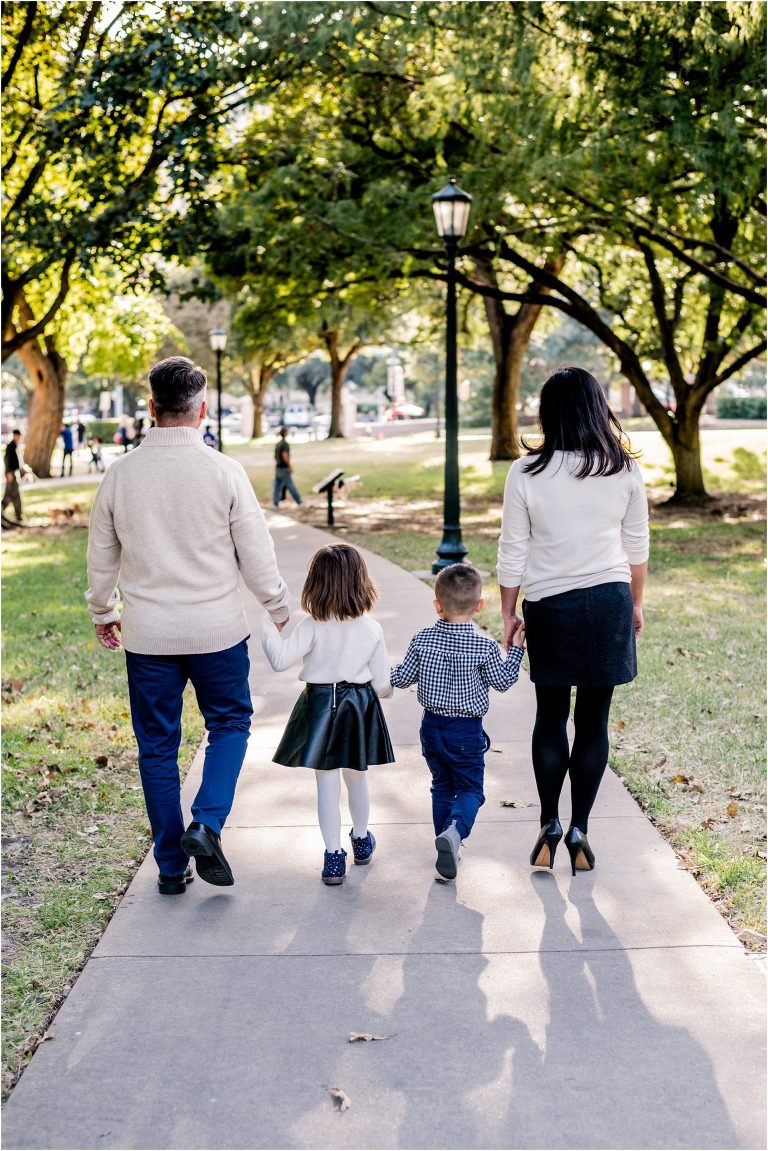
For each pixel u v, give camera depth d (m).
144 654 4.04
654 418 19.83
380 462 30.89
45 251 17.30
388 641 8.24
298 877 4.24
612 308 21.17
